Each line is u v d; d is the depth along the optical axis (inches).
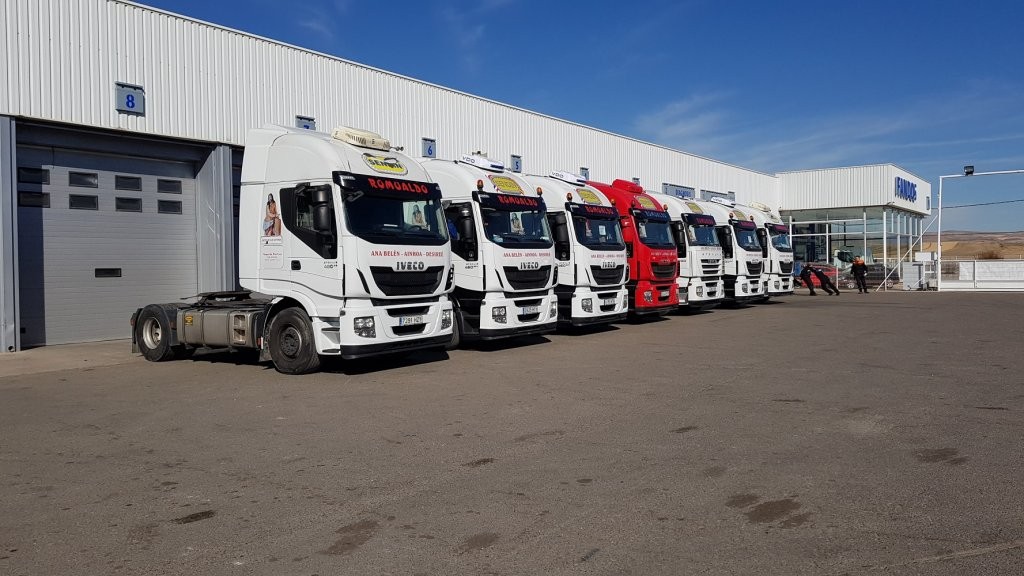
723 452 258.8
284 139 452.1
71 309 620.7
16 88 558.9
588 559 173.0
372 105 812.6
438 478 237.5
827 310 904.9
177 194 690.2
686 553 174.7
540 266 568.1
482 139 957.2
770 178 1745.8
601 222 658.8
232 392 396.2
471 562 173.0
